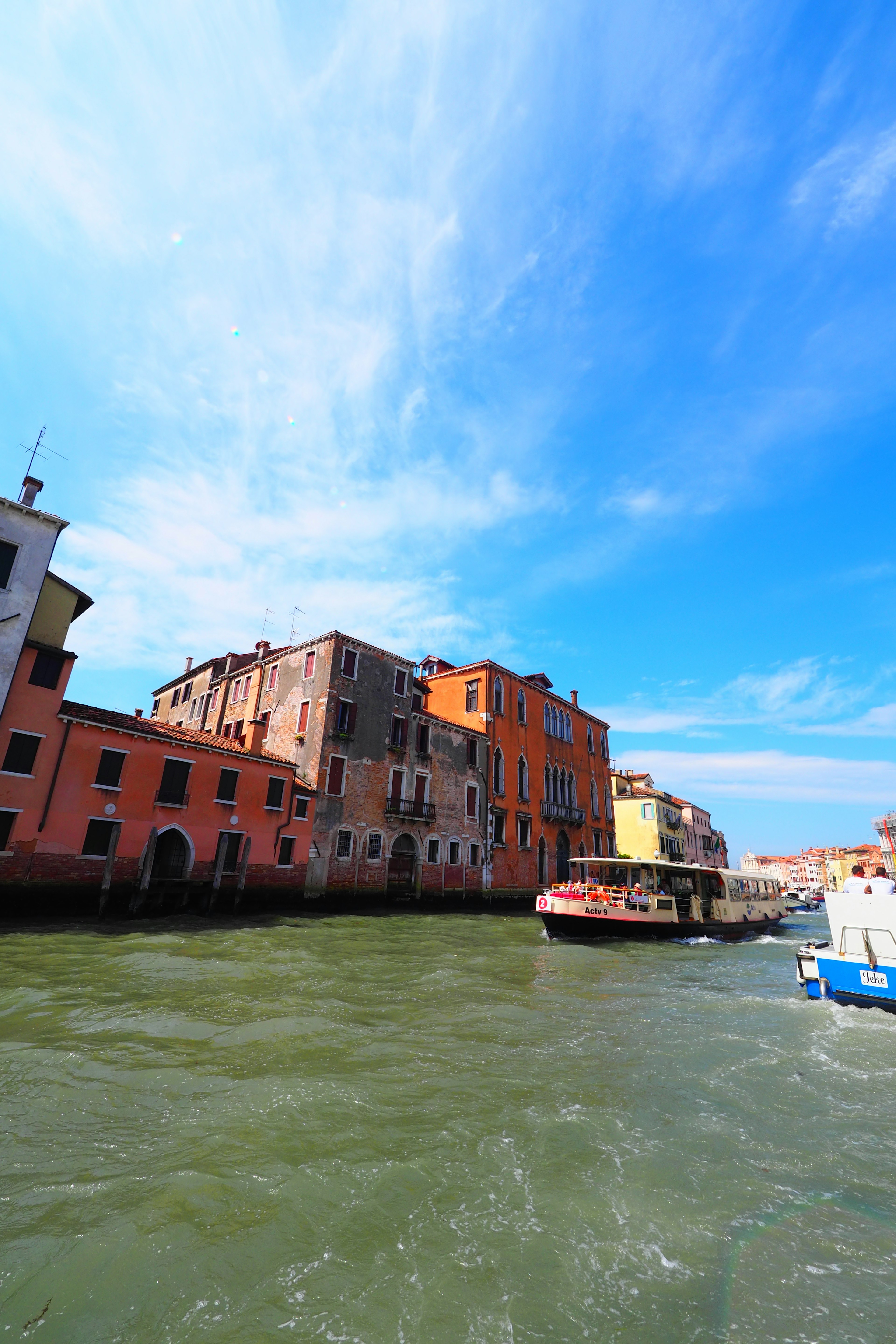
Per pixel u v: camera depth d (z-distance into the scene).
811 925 32.12
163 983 9.30
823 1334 2.80
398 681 28.67
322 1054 6.33
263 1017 7.57
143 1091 5.22
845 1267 3.28
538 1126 4.82
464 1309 2.92
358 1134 4.58
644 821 49.62
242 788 21.00
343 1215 3.61
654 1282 3.14
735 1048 7.04
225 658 34.16
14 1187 3.76
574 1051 6.81
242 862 19.53
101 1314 2.83
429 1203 3.76
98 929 14.74
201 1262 3.17
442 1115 4.98
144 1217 3.48
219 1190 3.77
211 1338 2.71
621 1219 3.66
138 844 18.05
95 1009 7.58
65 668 17.22
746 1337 2.78
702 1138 4.73
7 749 15.99
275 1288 3.03
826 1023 8.18
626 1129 4.84
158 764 18.88
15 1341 2.66
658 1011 8.96
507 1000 9.28
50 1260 3.12
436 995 9.44
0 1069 5.53
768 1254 3.37
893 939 8.59
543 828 36.25
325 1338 2.73
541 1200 3.82
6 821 15.84
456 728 31.27
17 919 15.52
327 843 23.78
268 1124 4.66
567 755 40.47
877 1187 4.06
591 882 20.67
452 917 24.70
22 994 8.09
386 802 26.59
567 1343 2.72
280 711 27.72
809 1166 4.34
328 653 26.02
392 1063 6.13
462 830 30.28
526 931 20.95
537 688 38.56
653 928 18.83
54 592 19.48
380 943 15.35
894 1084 5.94
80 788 17.14
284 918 19.62
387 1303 2.95
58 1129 4.51
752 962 15.75
